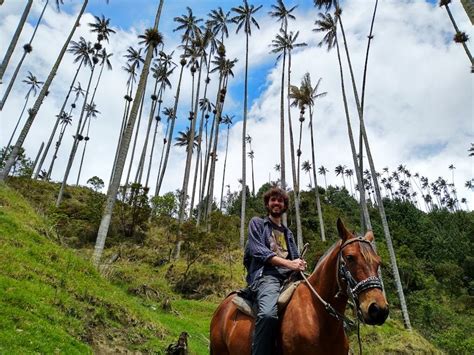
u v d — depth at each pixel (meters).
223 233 30.20
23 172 32.75
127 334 8.11
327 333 3.12
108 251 26.48
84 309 7.88
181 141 52.28
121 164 16.59
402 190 99.00
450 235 59.09
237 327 3.83
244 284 23.22
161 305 14.38
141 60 50.09
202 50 43.94
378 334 18.22
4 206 12.30
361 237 3.22
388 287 31.03
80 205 33.22
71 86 48.91
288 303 3.43
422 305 31.14
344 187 85.38
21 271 7.82
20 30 22.36
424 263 50.50
